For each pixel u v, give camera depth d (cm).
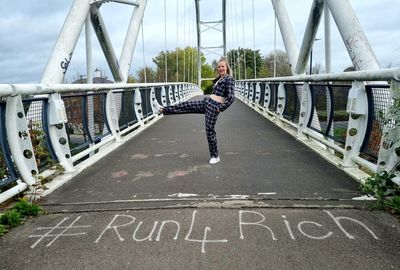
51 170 430
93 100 625
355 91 421
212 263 235
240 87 2559
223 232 278
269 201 342
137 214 319
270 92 1131
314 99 645
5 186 359
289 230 279
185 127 925
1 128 359
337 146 498
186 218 306
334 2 614
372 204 327
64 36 770
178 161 526
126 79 1210
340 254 242
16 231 294
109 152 616
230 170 464
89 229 293
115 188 404
